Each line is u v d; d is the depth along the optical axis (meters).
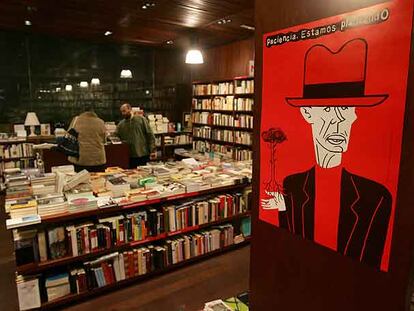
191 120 7.31
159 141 6.85
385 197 0.66
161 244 2.90
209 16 4.56
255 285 1.07
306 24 0.79
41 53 5.90
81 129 3.63
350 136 0.72
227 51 6.43
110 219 2.55
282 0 0.85
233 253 3.29
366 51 0.66
